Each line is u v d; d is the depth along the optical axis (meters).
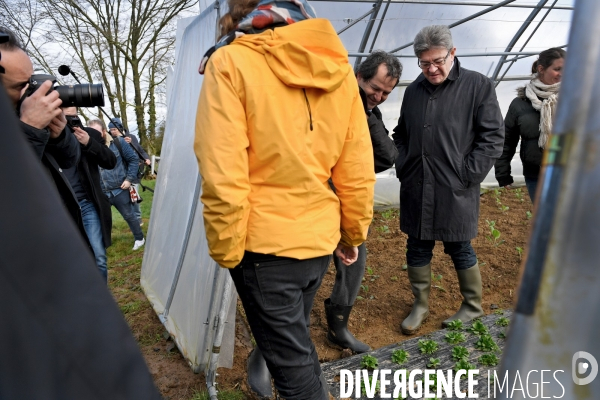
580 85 0.57
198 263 2.95
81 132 2.87
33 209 0.55
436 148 3.02
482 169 2.94
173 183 3.78
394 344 3.07
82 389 0.56
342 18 5.21
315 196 1.67
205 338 2.68
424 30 2.83
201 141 1.52
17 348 0.53
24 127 1.76
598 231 0.56
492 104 2.94
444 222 3.06
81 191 3.25
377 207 6.73
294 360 1.78
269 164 1.59
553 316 0.59
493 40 6.25
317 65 1.53
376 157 2.68
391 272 4.27
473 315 3.36
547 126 3.46
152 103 16.70
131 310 3.97
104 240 3.24
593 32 0.57
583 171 0.56
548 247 0.59
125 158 5.88
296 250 1.63
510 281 4.00
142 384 0.62
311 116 1.63
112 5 15.55
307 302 1.88
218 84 1.52
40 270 0.55
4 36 1.75
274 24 1.63
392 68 2.45
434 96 3.01
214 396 2.51
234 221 1.52
